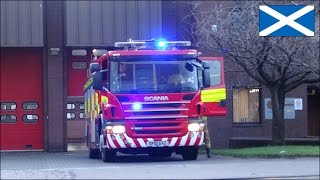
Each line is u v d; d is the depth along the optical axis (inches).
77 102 1011.9
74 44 951.0
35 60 1007.6
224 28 711.1
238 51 698.2
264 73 729.0
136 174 433.4
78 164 569.6
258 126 1003.3
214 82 732.7
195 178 411.5
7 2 944.9
